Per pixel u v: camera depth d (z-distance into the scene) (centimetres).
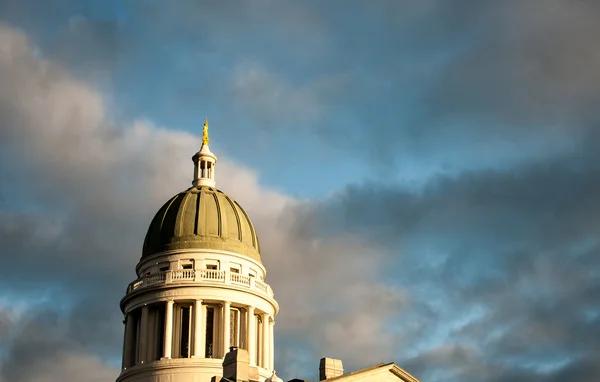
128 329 11531
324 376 8775
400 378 8581
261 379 11319
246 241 12181
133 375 11044
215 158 13100
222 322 11225
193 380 10700
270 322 11888
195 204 12231
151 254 11869
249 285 11588
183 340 11219
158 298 11288
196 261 11631
